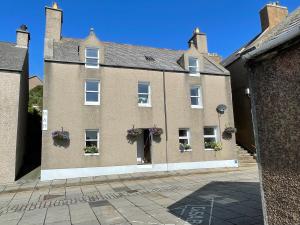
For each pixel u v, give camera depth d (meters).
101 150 16.28
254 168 17.88
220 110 19.39
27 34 19.83
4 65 15.52
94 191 12.10
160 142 17.70
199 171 16.80
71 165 15.53
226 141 19.34
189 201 9.10
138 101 17.81
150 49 22.36
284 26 5.18
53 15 19.20
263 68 4.07
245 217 7.00
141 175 15.67
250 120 20.67
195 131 18.70
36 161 19.72
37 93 28.98
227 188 11.15
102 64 17.20
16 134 14.98
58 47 18.03
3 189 12.63
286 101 3.68
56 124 15.61
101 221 7.35
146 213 7.88
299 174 3.46
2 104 15.00
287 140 3.64
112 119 16.84
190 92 19.33
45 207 9.37
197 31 23.59
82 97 16.45
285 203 3.65
